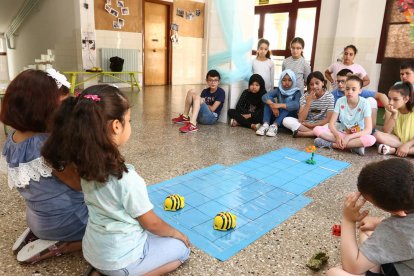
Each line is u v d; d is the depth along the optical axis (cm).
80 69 649
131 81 678
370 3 471
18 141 123
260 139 326
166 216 168
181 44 803
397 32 456
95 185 103
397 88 277
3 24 858
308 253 143
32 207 126
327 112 327
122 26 688
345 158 274
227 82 382
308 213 177
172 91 677
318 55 544
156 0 728
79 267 131
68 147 95
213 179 219
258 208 181
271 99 359
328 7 520
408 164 92
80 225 133
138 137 317
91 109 94
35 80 115
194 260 136
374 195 93
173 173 227
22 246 135
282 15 612
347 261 101
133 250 110
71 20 642
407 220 92
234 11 356
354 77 285
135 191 104
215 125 381
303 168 246
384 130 299
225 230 157
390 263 95
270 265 135
